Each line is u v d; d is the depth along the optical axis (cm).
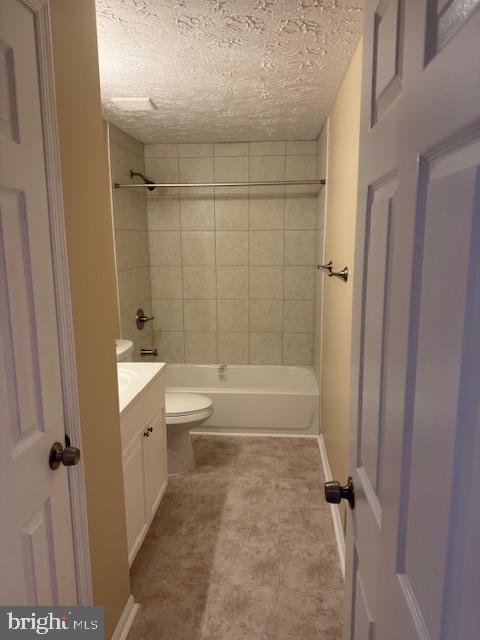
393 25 68
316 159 354
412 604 58
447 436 47
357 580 95
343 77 206
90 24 127
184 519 232
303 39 165
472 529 41
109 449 145
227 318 388
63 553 112
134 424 185
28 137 94
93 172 131
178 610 175
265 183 329
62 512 111
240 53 177
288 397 325
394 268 66
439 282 49
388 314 71
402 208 62
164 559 203
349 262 196
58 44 109
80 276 123
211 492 256
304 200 364
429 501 52
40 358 100
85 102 125
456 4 45
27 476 95
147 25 153
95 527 136
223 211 370
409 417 60
